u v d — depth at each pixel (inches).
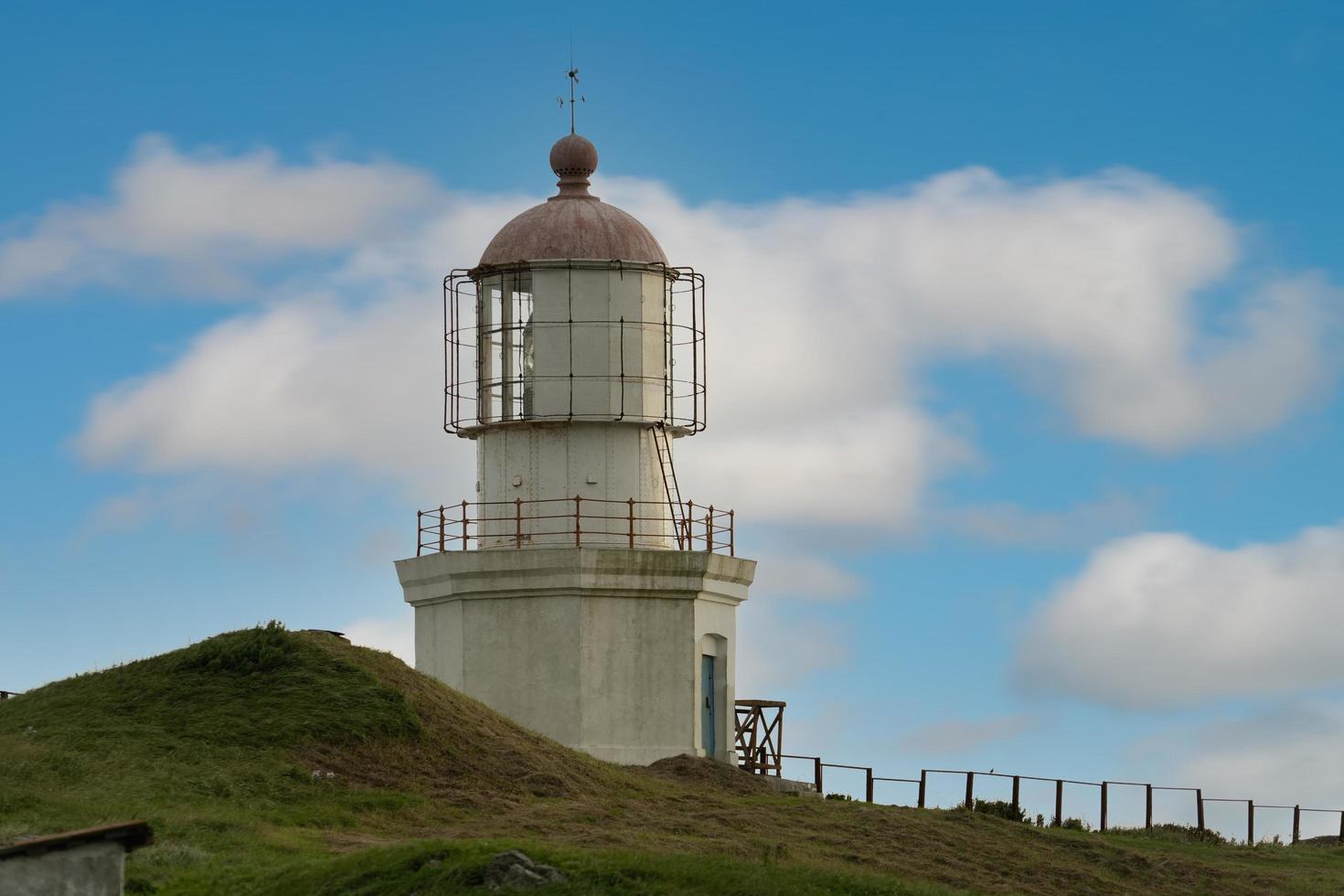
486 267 2792.8
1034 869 2174.0
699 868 1686.8
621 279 2778.1
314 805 2032.5
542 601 2691.9
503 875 1601.9
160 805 1959.9
